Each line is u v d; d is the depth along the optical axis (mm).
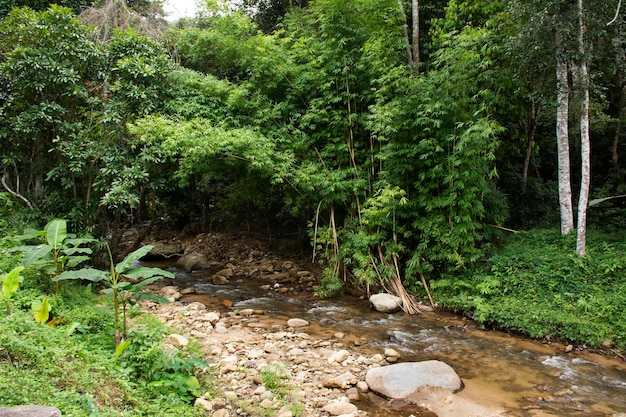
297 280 10078
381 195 7867
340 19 8594
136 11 11398
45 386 2951
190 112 8500
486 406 4254
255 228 15883
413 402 4273
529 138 11180
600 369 5184
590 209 9969
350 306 8016
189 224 16438
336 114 8703
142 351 4141
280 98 9562
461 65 7465
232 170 9461
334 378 4707
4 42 8070
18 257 6055
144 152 7816
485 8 8828
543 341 6070
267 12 15023
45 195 8766
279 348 5676
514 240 8688
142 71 8148
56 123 7992
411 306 7711
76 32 8250
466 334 6441
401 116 7938
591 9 7020
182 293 8812
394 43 8766
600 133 11414
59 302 5242
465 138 7035
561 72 7449
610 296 6195
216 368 4762
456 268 7648
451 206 7711
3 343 3188
